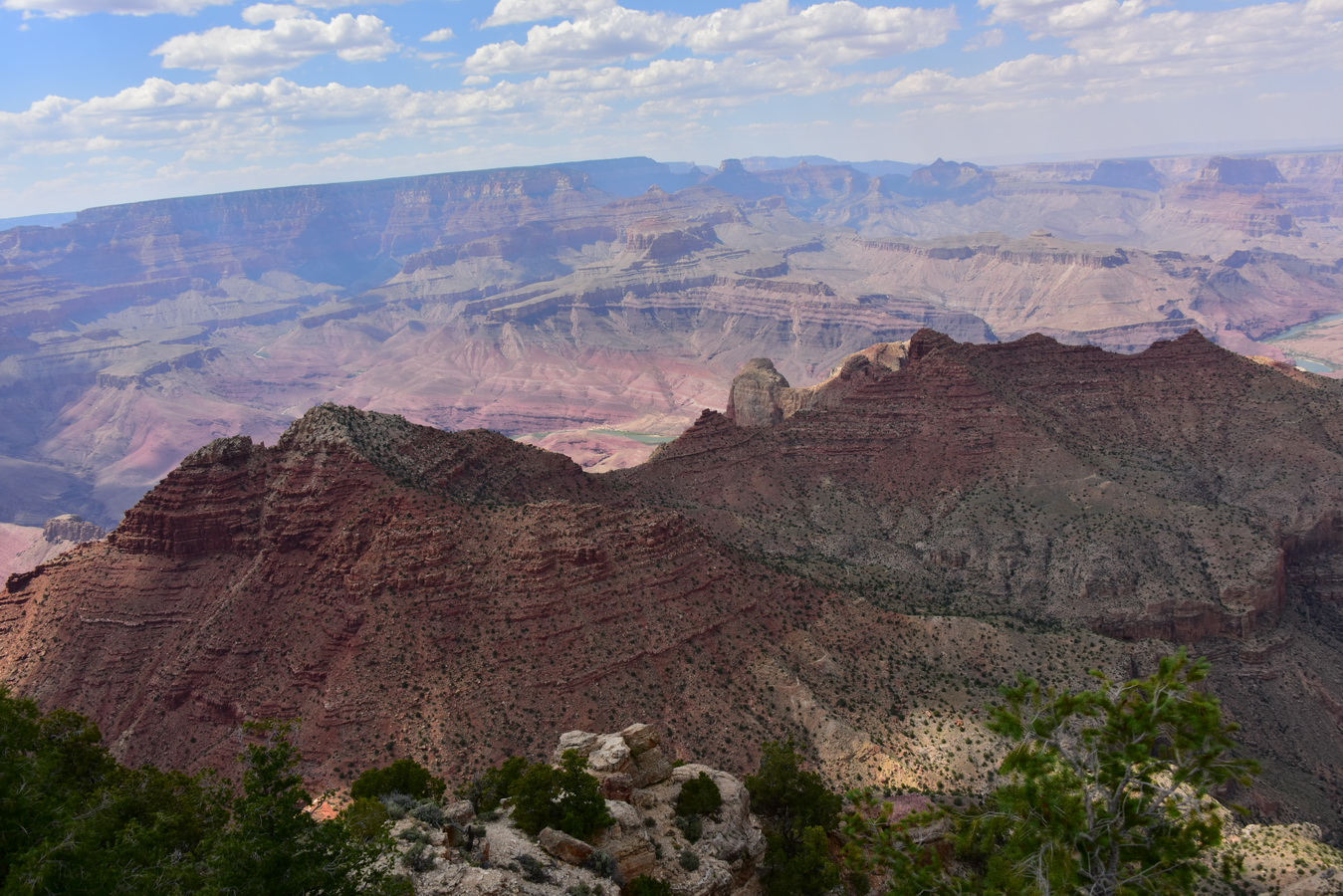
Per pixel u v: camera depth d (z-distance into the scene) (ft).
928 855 188.65
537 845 182.91
